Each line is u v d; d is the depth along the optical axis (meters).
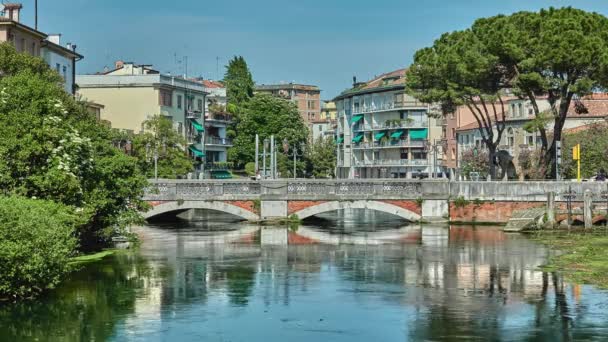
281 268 56.97
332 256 63.09
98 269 56.00
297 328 39.31
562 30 86.31
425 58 96.50
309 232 82.50
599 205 83.06
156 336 37.81
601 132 107.69
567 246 67.31
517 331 38.44
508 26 88.88
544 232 79.00
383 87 171.62
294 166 153.00
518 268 55.81
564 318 40.84
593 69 85.44
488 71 90.44
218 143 150.88
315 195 89.44
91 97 130.25
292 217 89.62
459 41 93.31
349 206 89.25
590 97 111.88
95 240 66.69
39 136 53.78
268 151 157.25
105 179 63.38
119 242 69.06
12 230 42.91
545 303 44.22
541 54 85.31
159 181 89.06
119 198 65.19
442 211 89.00
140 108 129.50
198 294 47.22
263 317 41.47
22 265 43.31
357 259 61.38
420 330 38.78
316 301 45.31
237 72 173.25
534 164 117.00
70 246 48.28
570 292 47.09
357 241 73.62
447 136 159.75
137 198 67.00
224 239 75.81
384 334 38.16
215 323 40.22
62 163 53.91
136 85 129.50
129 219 65.44
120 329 38.97
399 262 59.66
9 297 44.75
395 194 89.38
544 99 123.44
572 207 84.06
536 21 88.94
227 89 171.88
